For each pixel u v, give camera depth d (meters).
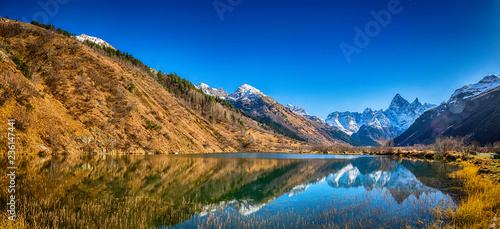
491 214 19.48
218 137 172.12
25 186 26.92
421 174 50.66
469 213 19.66
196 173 48.00
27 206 20.06
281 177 48.09
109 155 78.31
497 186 26.83
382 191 33.69
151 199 26.41
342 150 192.88
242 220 20.44
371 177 48.59
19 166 41.72
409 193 31.61
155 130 114.56
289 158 107.31
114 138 91.50
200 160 78.50
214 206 25.20
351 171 59.09
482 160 57.00
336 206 25.45
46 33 134.75
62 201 23.22
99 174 40.06
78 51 133.88
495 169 39.50
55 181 31.78
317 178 47.25
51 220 17.48
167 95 174.25
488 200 22.66
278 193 32.88
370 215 21.73
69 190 27.73
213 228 18.22
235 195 31.11
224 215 21.94
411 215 21.56
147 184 34.47
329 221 20.25
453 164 68.62
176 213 22.02
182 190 32.25
